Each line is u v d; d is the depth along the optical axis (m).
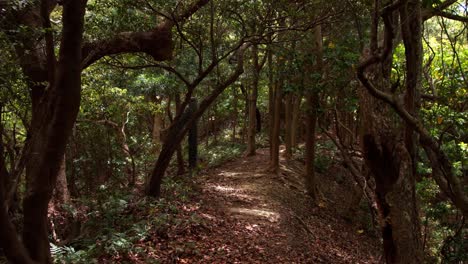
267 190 13.61
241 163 18.42
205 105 10.25
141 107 14.11
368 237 13.21
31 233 2.81
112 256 6.81
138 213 9.17
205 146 25.19
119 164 13.00
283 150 22.27
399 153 4.56
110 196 9.95
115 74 12.57
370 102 4.60
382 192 4.70
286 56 10.70
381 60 3.89
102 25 8.08
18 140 8.04
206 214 10.11
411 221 4.64
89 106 11.87
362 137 4.70
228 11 9.19
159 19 10.09
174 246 7.64
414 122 4.32
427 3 4.22
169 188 11.91
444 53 7.19
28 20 5.40
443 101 6.74
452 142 7.47
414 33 4.73
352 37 9.67
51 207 8.33
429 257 9.47
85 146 12.70
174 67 12.55
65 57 2.68
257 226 10.09
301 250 9.56
